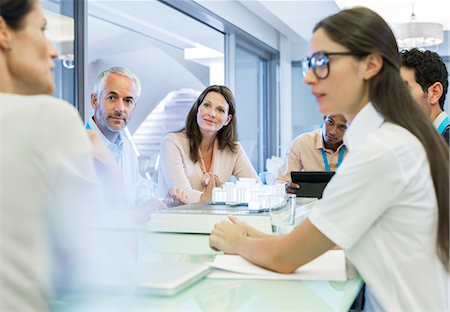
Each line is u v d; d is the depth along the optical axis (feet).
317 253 3.36
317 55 3.46
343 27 3.38
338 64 3.40
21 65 2.61
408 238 3.24
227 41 18.24
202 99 8.55
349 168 3.23
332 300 2.89
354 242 3.25
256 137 22.38
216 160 8.82
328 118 9.17
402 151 3.18
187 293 3.03
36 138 2.29
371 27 3.35
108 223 2.52
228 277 3.41
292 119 25.38
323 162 9.67
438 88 6.13
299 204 6.22
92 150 2.47
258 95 22.54
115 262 2.56
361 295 3.80
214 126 8.44
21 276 2.24
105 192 2.64
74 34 10.67
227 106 8.59
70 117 2.40
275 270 3.50
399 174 3.14
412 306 3.23
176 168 8.14
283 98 23.68
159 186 8.46
